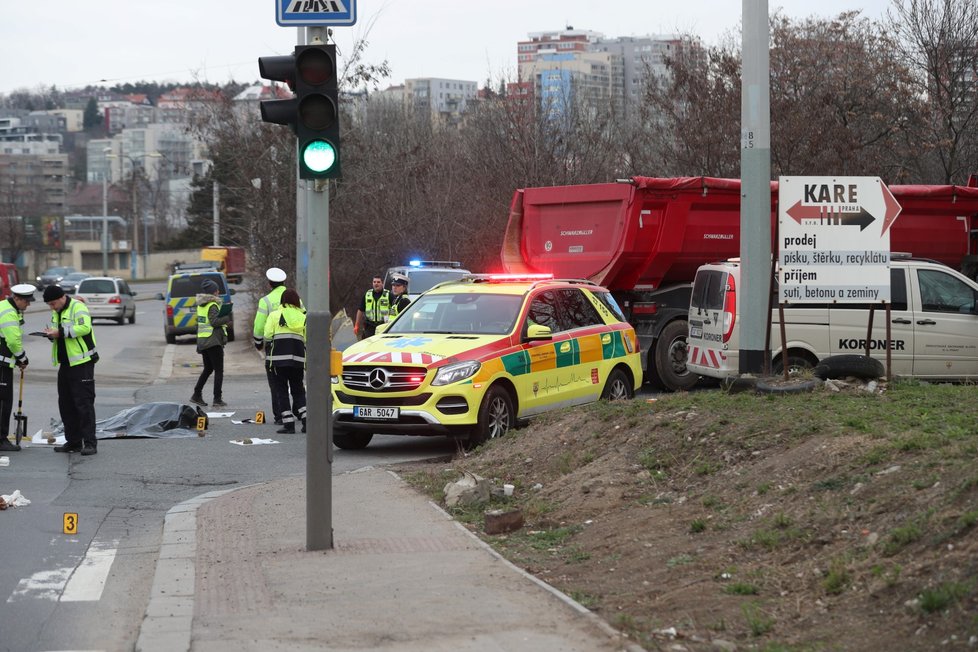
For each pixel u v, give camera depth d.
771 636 7.62
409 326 18.75
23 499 13.62
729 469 11.73
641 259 24.47
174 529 12.09
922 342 20.80
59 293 17.33
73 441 17.70
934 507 8.55
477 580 9.49
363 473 15.23
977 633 6.70
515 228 25.94
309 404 10.78
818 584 8.31
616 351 20.03
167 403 20.55
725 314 20.97
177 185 198.12
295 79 10.55
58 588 9.88
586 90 57.53
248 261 43.41
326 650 7.79
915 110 43.59
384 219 46.81
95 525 12.53
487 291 18.84
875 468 10.01
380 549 10.76
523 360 17.80
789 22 47.19
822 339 20.59
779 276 14.84
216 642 8.04
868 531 8.85
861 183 14.82
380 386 17.00
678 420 13.63
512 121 48.53
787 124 41.97
